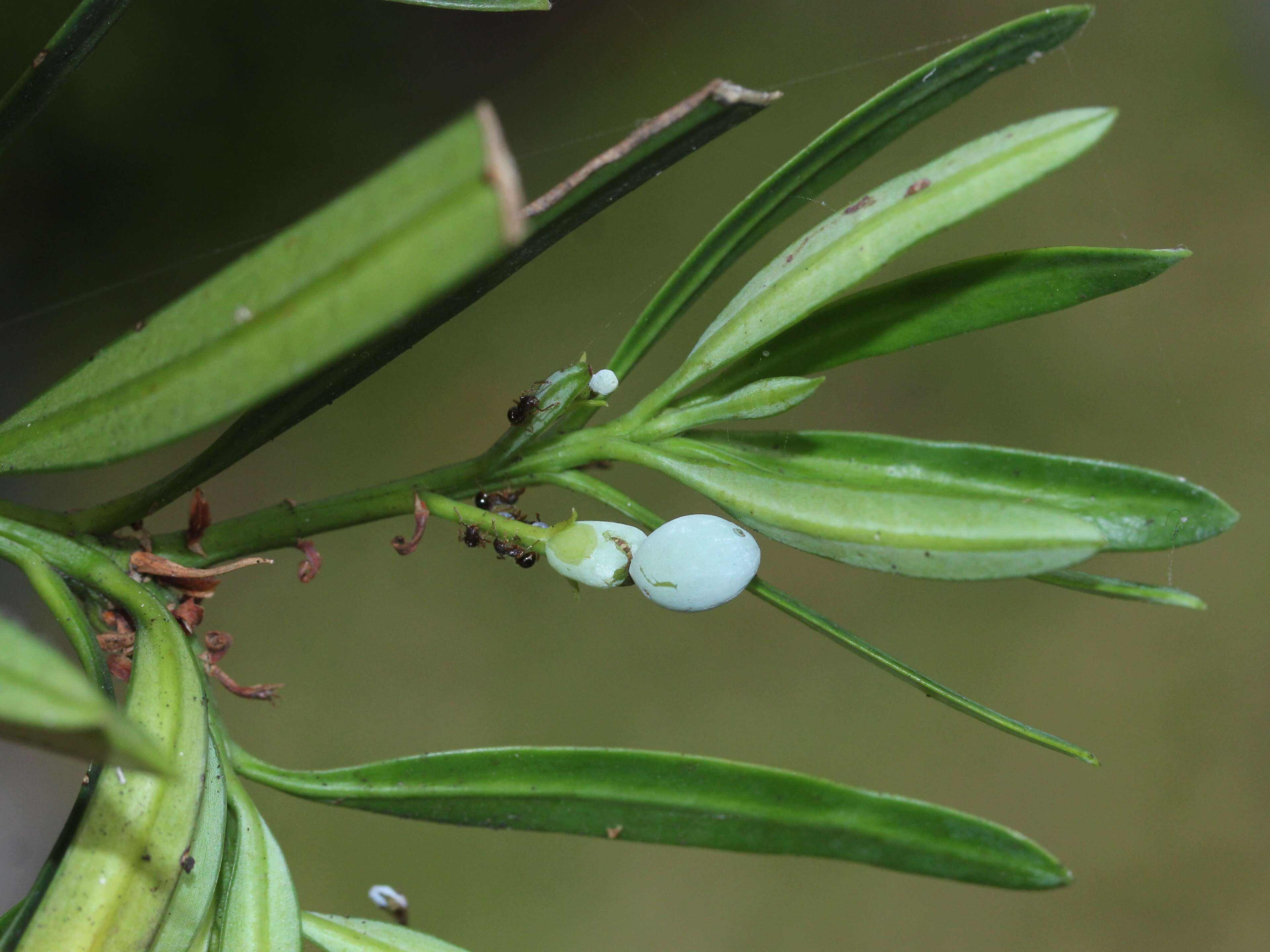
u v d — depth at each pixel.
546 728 0.74
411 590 0.77
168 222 0.78
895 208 0.33
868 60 0.87
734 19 0.90
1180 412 0.80
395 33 0.85
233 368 0.31
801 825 0.33
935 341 0.34
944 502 0.32
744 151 0.86
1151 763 0.74
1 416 0.72
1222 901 0.71
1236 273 0.83
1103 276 0.33
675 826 0.34
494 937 0.69
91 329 0.76
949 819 0.33
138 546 0.34
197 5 0.77
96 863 0.32
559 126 0.86
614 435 0.34
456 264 0.30
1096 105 0.88
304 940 0.34
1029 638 0.78
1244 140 0.87
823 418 0.81
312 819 0.71
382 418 0.81
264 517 0.34
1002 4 0.88
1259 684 0.75
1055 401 0.81
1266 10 0.91
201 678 0.33
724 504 0.33
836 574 0.79
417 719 0.73
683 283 0.34
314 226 0.30
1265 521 0.78
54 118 0.74
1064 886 0.33
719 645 0.77
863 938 0.70
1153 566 0.79
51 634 0.65
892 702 0.76
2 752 0.69
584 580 0.34
